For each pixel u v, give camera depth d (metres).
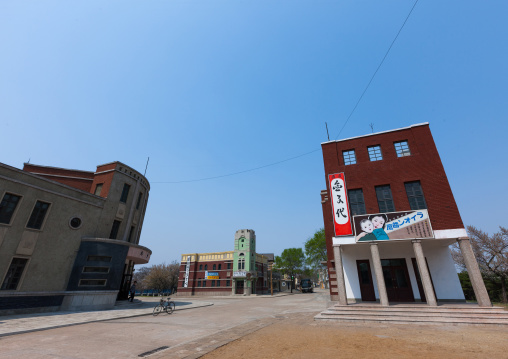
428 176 16.52
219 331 10.24
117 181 23.03
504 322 10.79
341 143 19.69
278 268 62.41
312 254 50.38
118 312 16.45
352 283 17.14
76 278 17.77
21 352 7.17
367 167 18.14
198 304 24.02
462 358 6.41
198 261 54.53
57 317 13.84
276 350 7.32
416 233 14.82
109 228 21.44
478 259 29.38
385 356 6.64
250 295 48.25
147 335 9.57
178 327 11.35
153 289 54.41
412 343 8.02
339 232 16.48
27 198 16.39
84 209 19.72
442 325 11.09
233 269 51.19
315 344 8.02
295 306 21.83
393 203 16.83
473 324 11.02
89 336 9.36
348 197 17.89
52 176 25.09
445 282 15.49
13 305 14.80
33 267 16.09
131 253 21.34
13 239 15.41
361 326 11.22
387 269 16.98
